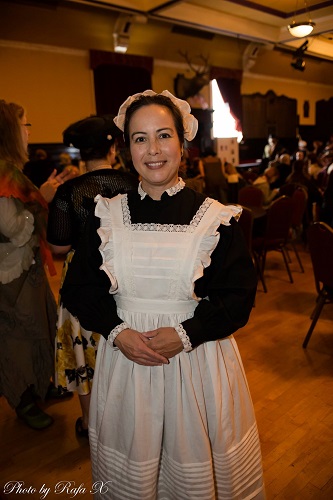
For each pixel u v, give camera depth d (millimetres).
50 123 8094
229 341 1166
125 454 1077
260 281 4113
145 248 1019
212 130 10625
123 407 1074
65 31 7684
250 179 8297
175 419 1046
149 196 1076
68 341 1656
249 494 1165
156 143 991
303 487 1592
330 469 1681
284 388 2264
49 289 2049
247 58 10836
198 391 1058
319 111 14445
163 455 1107
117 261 1042
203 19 7387
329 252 2412
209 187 7121
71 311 1122
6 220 1645
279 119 12961
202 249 996
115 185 1502
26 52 7566
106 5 6645
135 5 6871
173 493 1093
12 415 2123
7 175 1652
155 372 1054
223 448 1079
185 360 1046
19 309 1821
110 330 1044
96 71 8492
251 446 1170
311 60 12242
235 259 1022
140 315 1051
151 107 992
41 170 5438
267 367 2486
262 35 8297
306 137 14289
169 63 9727
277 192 5695
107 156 1546
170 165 1013
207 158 7430
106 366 1155
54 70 7965
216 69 10453
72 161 8102
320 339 2812
